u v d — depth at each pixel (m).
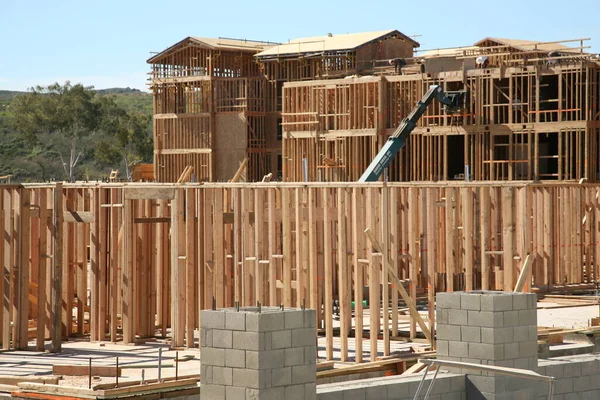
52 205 24.16
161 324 25.52
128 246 23.44
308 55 64.06
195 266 23.61
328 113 54.03
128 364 20.39
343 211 20.62
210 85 66.75
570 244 32.91
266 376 14.16
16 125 100.38
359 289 20.30
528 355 17.17
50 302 24.38
